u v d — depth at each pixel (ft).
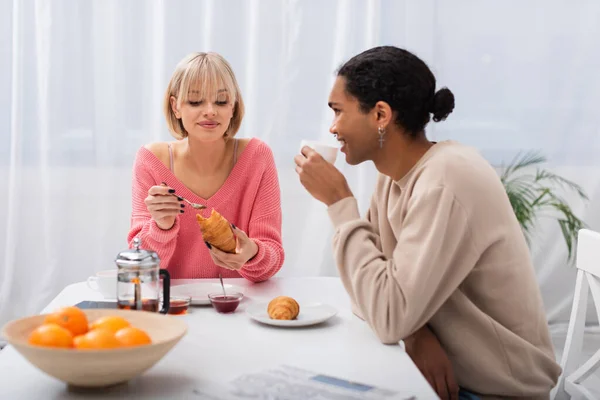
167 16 9.88
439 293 4.53
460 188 4.47
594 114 10.89
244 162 6.87
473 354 4.70
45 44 9.80
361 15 10.23
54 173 10.02
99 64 9.95
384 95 4.74
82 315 3.66
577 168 10.99
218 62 6.40
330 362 4.09
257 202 6.90
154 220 6.15
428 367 4.69
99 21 9.89
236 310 5.29
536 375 4.77
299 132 10.33
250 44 10.07
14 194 9.95
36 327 3.69
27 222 10.13
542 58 10.78
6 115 10.06
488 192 4.58
